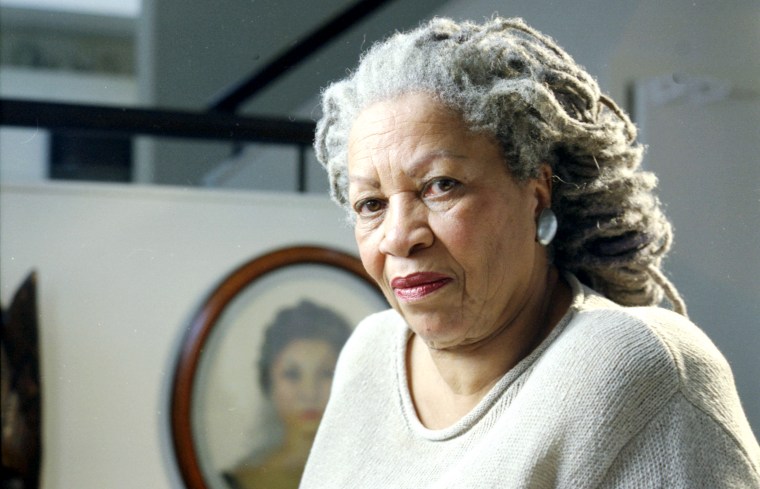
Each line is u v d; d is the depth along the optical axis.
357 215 0.96
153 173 2.26
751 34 1.70
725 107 1.68
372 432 1.07
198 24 2.24
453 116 0.89
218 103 2.26
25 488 1.94
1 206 2.01
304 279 2.17
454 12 1.88
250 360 2.11
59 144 2.20
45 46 3.24
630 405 0.83
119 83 3.26
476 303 0.91
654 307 0.93
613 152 0.97
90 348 2.02
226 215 2.14
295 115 2.23
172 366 2.06
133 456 2.02
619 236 1.01
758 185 1.65
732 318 1.55
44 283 2.01
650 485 0.81
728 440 0.83
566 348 0.89
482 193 0.89
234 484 2.07
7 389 1.94
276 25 2.19
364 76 0.94
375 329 1.17
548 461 0.85
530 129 0.91
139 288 2.07
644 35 1.67
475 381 0.98
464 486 0.88
